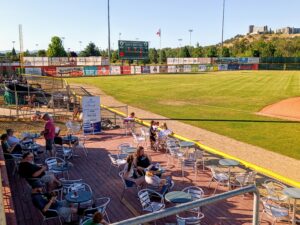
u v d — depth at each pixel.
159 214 2.43
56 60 67.62
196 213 8.19
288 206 8.62
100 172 11.45
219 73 69.69
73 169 11.78
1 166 9.73
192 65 77.31
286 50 132.12
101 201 9.12
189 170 11.66
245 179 9.53
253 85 42.44
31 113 21.75
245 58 87.00
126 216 8.29
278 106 25.86
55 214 7.24
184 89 38.78
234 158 12.71
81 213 7.21
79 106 23.92
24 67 54.78
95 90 37.47
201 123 19.88
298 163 12.33
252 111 23.95
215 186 10.22
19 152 11.55
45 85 38.97
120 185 10.27
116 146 14.78
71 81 49.50
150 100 29.92
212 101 29.06
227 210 8.55
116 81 49.97
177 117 21.81
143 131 15.20
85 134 17.00
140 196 7.58
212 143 15.26
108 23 68.44
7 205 7.00
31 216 8.22
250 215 8.27
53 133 12.61
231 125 19.25
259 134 16.98
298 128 18.30
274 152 13.77
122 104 27.53
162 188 8.98
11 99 25.73
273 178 10.80
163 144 14.41
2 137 11.68
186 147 13.03
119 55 69.62
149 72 71.38
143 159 9.83
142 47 72.12
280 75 60.78
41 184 8.48
